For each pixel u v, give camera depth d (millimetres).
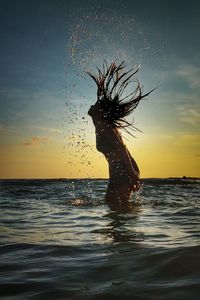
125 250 2559
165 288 1730
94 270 2100
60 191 10695
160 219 4438
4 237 3359
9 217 4918
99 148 6996
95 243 2904
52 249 2732
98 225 3990
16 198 8164
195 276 1872
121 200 6578
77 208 5863
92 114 7211
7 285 1897
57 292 1766
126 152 6828
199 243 2752
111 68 7289
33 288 1838
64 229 3787
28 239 3217
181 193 9648
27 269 2191
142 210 5473
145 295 1663
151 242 2859
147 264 2139
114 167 6750
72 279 1956
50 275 2047
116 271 2053
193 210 5441
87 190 10984
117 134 7047
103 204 6418
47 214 5180
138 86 7293
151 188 12617
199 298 1590
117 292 1722
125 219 4469
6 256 2561
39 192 10391
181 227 3773
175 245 2662
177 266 2049
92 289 1782
